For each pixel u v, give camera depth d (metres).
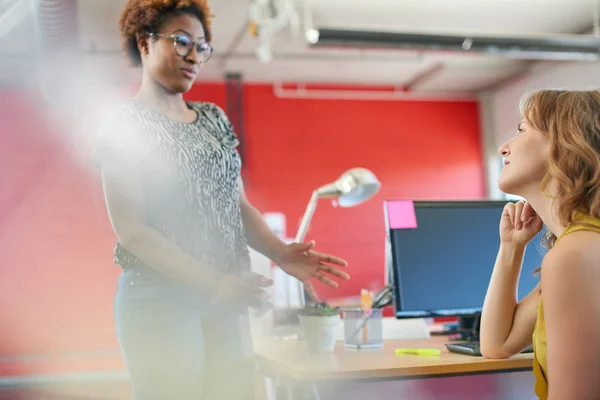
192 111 1.62
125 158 1.41
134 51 1.60
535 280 1.94
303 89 7.91
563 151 1.16
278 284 2.00
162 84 1.54
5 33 4.68
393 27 6.37
